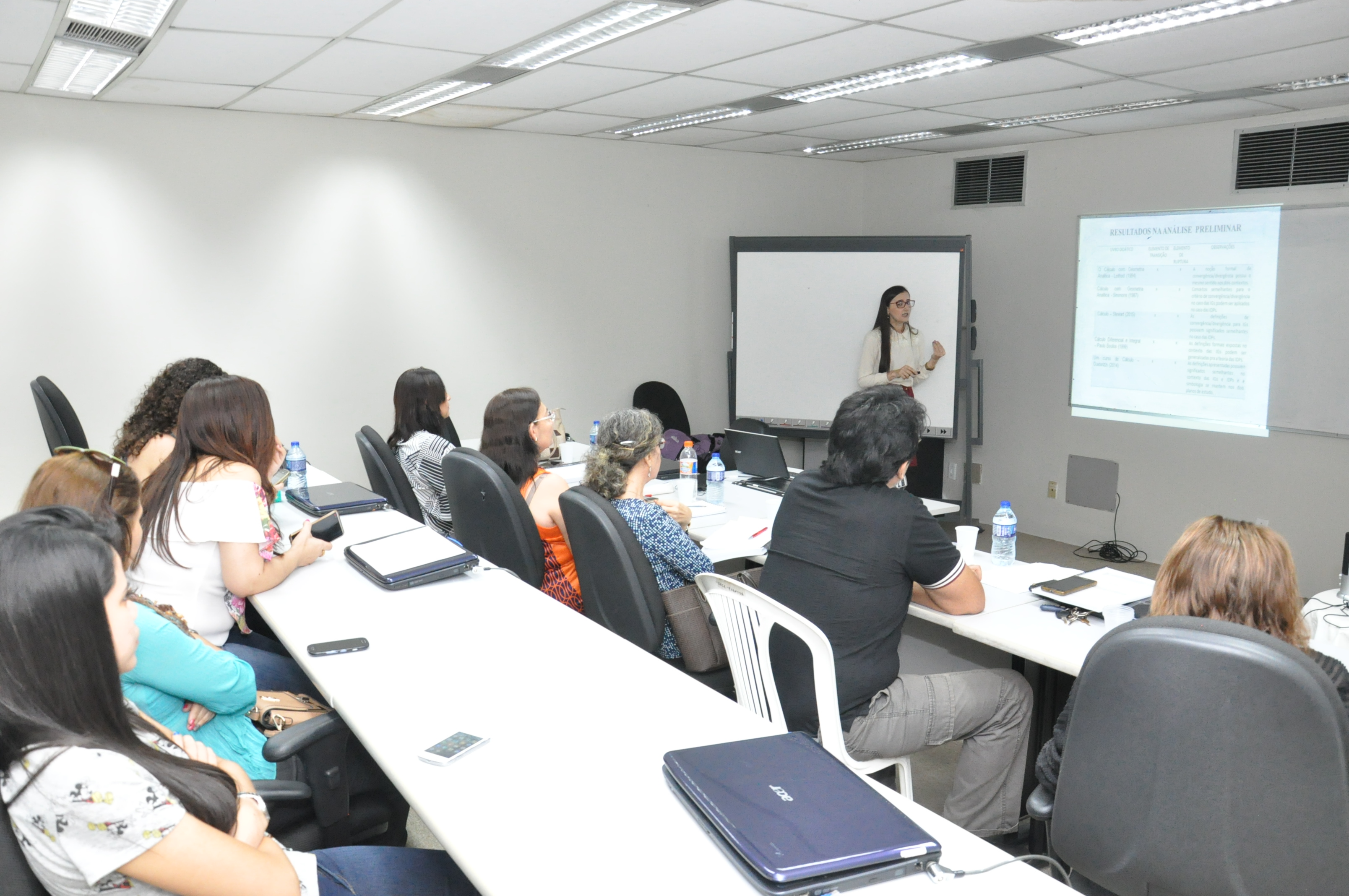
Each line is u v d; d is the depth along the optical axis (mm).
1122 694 1327
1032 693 2197
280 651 2367
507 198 5648
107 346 4629
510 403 2822
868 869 1011
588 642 1713
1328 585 4793
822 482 2111
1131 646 1310
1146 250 5395
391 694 1480
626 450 2477
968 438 5996
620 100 4508
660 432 2551
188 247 4762
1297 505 4879
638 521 2354
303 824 1614
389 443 3854
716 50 3479
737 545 2914
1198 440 5262
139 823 910
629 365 6281
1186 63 3656
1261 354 4949
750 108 4746
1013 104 4590
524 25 3102
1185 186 5184
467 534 2816
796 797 1113
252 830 1081
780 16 3000
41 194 4398
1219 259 5066
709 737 1343
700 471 4277
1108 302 5613
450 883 1331
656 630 2275
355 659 1626
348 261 5199
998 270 6207
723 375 6730
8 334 4410
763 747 1243
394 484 3445
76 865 898
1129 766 1340
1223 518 1516
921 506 2059
